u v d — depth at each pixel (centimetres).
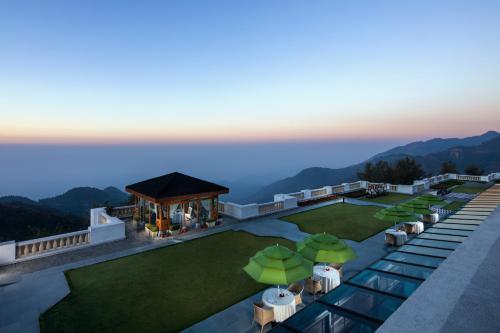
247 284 1228
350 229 2091
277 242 1819
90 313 1002
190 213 2322
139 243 1803
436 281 570
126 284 1230
